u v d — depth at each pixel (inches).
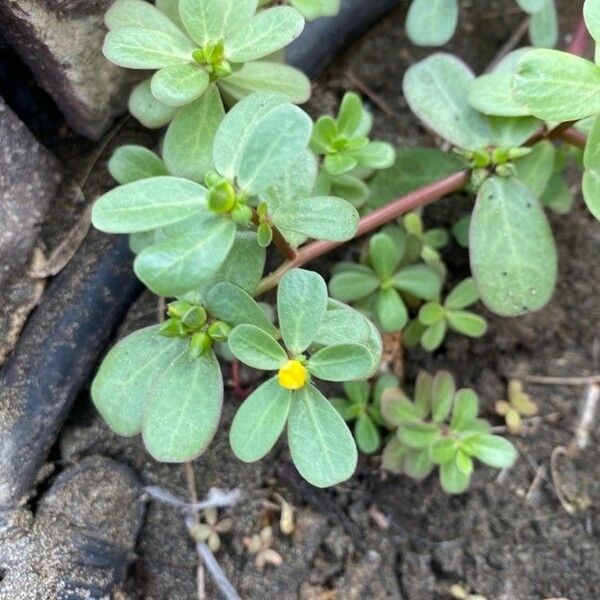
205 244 3.5
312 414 4.0
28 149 5.2
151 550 5.5
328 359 4.0
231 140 3.9
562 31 7.1
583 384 6.4
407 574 5.8
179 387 4.2
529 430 6.2
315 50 6.2
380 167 5.2
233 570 5.5
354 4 6.3
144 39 4.4
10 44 5.2
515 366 6.4
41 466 5.1
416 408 5.6
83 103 5.4
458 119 5.2
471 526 5.9
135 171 4.9
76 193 5.6
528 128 5.1
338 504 5.9
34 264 5.3
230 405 5.9
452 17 5.6
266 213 4.1
